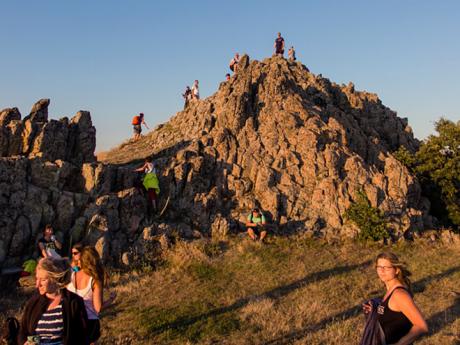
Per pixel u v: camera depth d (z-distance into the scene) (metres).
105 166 17.62
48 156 18.20
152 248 16.25
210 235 18.23
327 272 15.16
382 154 24.38
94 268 6.52
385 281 5.32
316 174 21.39
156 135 30.94
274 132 22.91
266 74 27.50
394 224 19.69
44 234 13.82
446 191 23.48
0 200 14.91
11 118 18.72
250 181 21.17
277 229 19.06
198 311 11.73
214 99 27.89
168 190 19.47
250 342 9.88
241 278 14.48
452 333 10.20
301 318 11.14
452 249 18.97
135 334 10.25
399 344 4.96
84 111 20.45
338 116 25.91
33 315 5.20
